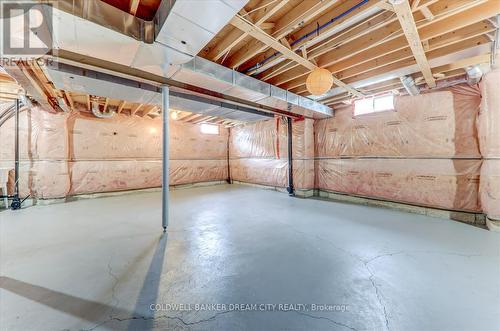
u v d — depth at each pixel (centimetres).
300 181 559
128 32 180
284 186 624
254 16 203
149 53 208
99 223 328
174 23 166
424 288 165
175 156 713
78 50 198
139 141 629
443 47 261
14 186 434
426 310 141
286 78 346
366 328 127
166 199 296
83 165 531
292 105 405
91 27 163
